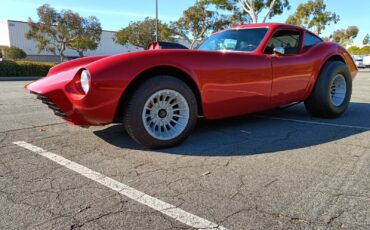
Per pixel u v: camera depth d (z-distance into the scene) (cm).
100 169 267
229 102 351
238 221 190
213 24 3141
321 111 467
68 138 359
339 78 482
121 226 184
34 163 280
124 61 289
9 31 4309
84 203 210
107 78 280
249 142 348
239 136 372
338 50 490
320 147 331
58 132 387
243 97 360
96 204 208
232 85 347
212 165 278
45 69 2091
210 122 445
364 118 486
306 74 432
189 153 309
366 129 409
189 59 317
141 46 3906
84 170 264
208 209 203
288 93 413
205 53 331
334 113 475
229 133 385
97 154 305
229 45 420
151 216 195
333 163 284
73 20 3478
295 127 420
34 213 197
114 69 283
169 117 322
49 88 296
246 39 411
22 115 505
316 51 453
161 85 303
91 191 227
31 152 310
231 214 197
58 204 208
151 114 309
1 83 1415
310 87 446
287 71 403
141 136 304
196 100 333
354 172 264
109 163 281
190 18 3089
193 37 3259
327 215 198
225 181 245
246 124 435
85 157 296
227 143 343
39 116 495
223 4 2130
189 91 321
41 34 3547
